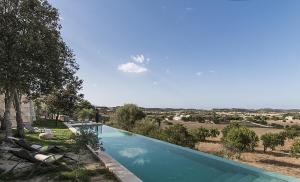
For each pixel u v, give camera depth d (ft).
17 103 60.18
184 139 76.59
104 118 146.10
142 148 64.08
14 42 49.14
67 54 61.05
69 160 37.88
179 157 53.11
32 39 48.85
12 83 50.98
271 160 66.69
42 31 52.70
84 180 28.68
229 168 42.16
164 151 60.23
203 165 46.78
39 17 53.83
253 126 185.57
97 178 30.09
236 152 68.33
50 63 52.95
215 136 105.50
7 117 56.54
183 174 40.78
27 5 51.60
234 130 77.15
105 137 82.74
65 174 30.14
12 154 35.45
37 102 111.04
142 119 109.29
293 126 170.19
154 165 46.55
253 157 70.23
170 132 79.82
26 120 92.79
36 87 55.62
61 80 57.93
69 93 102.17
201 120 223.71
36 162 32.14
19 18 51.75
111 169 32.94
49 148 40.98
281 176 35.70
